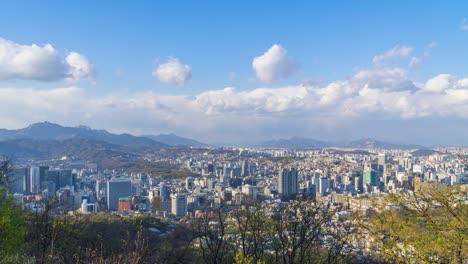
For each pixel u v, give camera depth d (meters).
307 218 15.26
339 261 13.57
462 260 8.06
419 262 8.46
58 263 13.70
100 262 12.25
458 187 8.69
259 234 15.59
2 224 10.67
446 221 8.42
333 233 13.98
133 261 11.43
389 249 8.68
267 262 15.19
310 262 14.76
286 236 15.19
